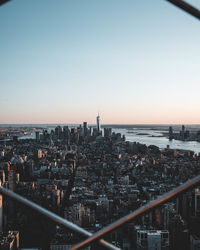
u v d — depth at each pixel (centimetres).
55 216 156
